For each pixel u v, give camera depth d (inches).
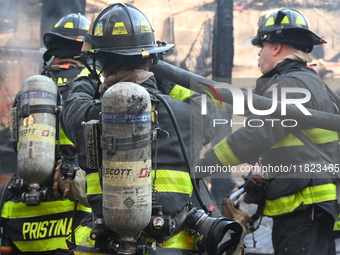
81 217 205.8
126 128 131.4
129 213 131.3
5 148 503.2
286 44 200.1
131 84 132.9
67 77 218.8
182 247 143.6
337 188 192.4
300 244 191.0
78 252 147.6
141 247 136.2
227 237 151.8
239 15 462.3
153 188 139.9
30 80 191.9
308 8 462.9
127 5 149.9
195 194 153.4
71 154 199.9
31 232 207.8
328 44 458.0
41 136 189.2
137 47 145.9
